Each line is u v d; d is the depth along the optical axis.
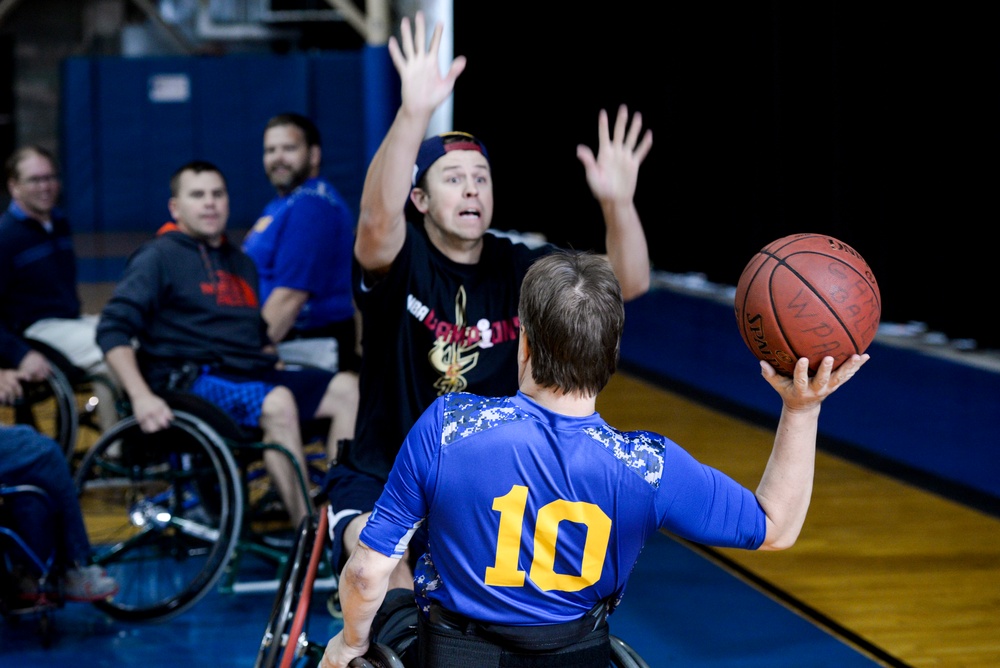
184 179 9.03
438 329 5.95
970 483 11.39
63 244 11.41
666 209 24.88
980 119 16.19
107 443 8.33
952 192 16.70
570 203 27.41
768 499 4.17
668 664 7.45
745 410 14.71
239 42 40.47
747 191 22.22
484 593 4.02
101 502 10.62
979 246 16.38
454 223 5.92
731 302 23.69
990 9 15.85
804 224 20.41
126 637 7.93
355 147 33.72
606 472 3.98
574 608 4.06
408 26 5.18
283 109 33.28
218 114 33.25
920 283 17.53
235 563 8.73
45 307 11.21
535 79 28.75
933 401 14.84
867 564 9.26
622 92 25.36
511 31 29.72
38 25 39.19
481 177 5.98
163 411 8.16
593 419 4.08
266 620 8.26
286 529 9.79
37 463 7.56
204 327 9.00
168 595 8.65
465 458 3.97
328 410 9.05
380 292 5.87
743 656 7.57
